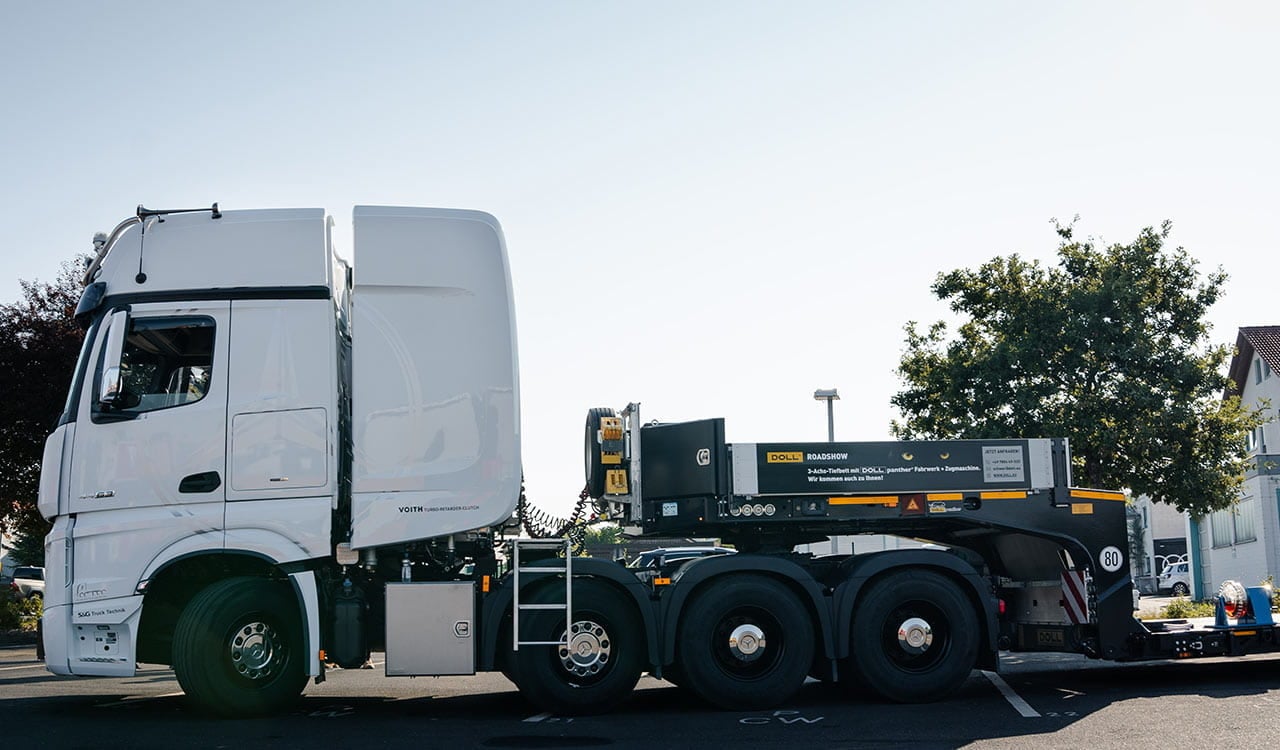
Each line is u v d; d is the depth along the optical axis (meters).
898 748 8.27
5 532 25.45
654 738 8.79
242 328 10.11
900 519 11.41
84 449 9.92
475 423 10.22
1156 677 12.62
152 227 10.27
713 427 11.04
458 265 10.41
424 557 10.27
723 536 11.70
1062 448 11.60
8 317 22.84
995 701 10.73
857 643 10.70
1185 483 19.22
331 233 10.55
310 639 9.77
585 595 10.12
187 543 9.78
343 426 10.33
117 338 9.95
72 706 10.81
